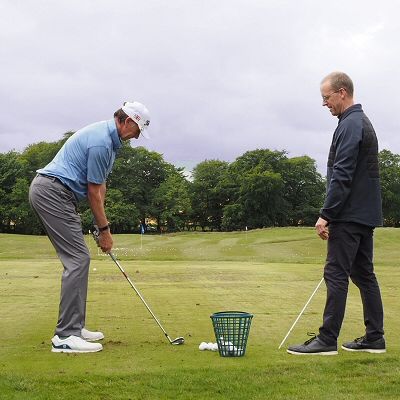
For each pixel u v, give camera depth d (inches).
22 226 2878.9
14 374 149.9
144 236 1710.1
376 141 188.9
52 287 396.8
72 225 194.7
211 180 3366.1
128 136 202.1
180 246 1302.9
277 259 860.6
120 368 158.4
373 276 190.2
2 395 135.0
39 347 190.9
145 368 158.2
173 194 3058.6
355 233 183.9
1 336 212.1
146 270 574.6
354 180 185.6
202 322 244.4
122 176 3065.9
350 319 256.7
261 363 164.7
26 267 622.5
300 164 3211.1
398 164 3088.1
